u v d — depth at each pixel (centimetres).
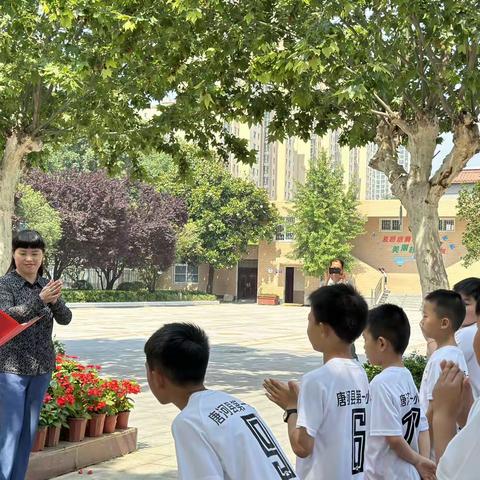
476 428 181
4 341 464
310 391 313
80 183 3938
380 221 4847
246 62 1007
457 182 4719
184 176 1354
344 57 912
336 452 310
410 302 4594
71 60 1034
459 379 239
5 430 503
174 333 264
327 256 4488
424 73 1005
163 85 1122
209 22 976
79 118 1200
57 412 638
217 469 240
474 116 949
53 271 4316
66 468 638
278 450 252
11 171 1191
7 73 1031
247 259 5466
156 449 741
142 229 4209
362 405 321
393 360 379
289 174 6544
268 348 1905
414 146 1006
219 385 1227
